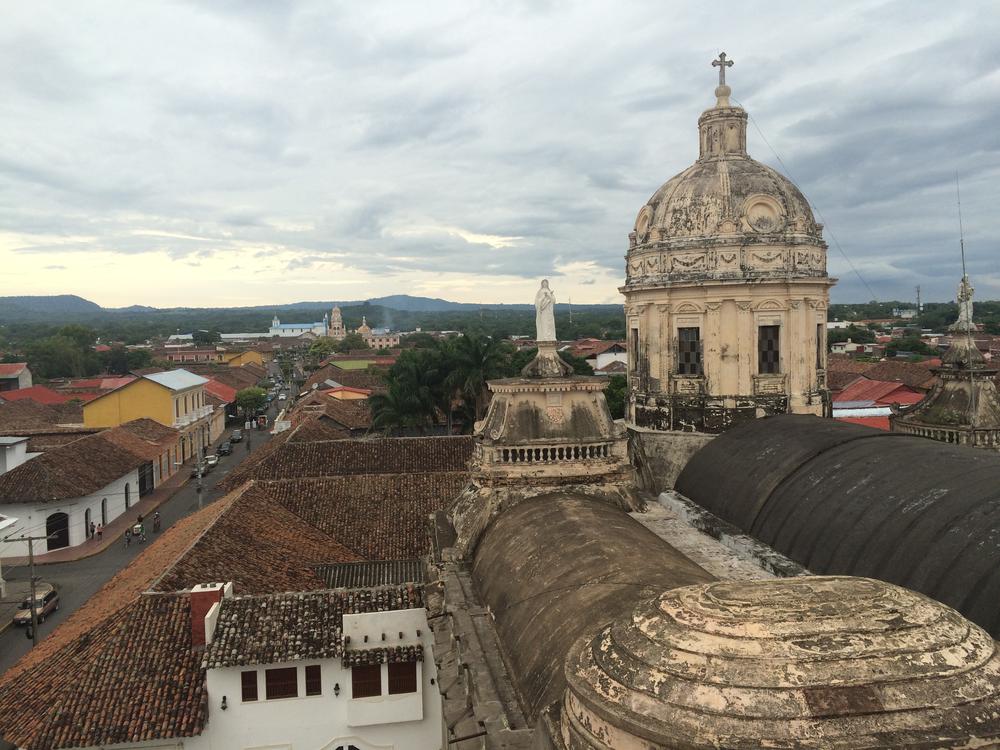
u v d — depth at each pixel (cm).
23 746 2139
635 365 3031
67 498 5506
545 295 2509
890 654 625
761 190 2752
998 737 574
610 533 1723
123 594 2911
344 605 2622
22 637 3969
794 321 2725
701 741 583
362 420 8000
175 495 7325
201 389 10138
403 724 2525
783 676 608
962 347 3047
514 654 1371
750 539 2009
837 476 1952
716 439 2645
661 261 2827
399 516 4050
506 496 2314
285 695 2452
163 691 2325
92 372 17325
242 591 2894
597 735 672
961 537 1457
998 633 1248
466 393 6894
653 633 701
